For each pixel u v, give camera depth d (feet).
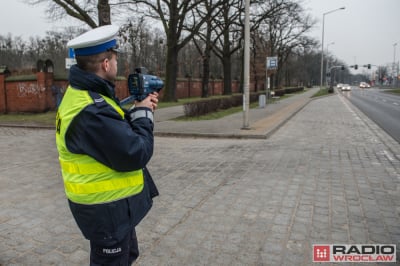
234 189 18.10
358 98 140.56
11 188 18.92
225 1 77.97
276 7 93.97
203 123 46.21
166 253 11.35
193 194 17.31
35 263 10.86
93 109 5.81
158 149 30.07
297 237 12.40
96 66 6.28
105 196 6.17
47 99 66.59
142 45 134.10
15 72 70.79
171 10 80.53
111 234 6.33
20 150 31.01
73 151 6.02
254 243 11.96
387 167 22.80
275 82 187.93
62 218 14.56
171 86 86.94
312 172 21.52
